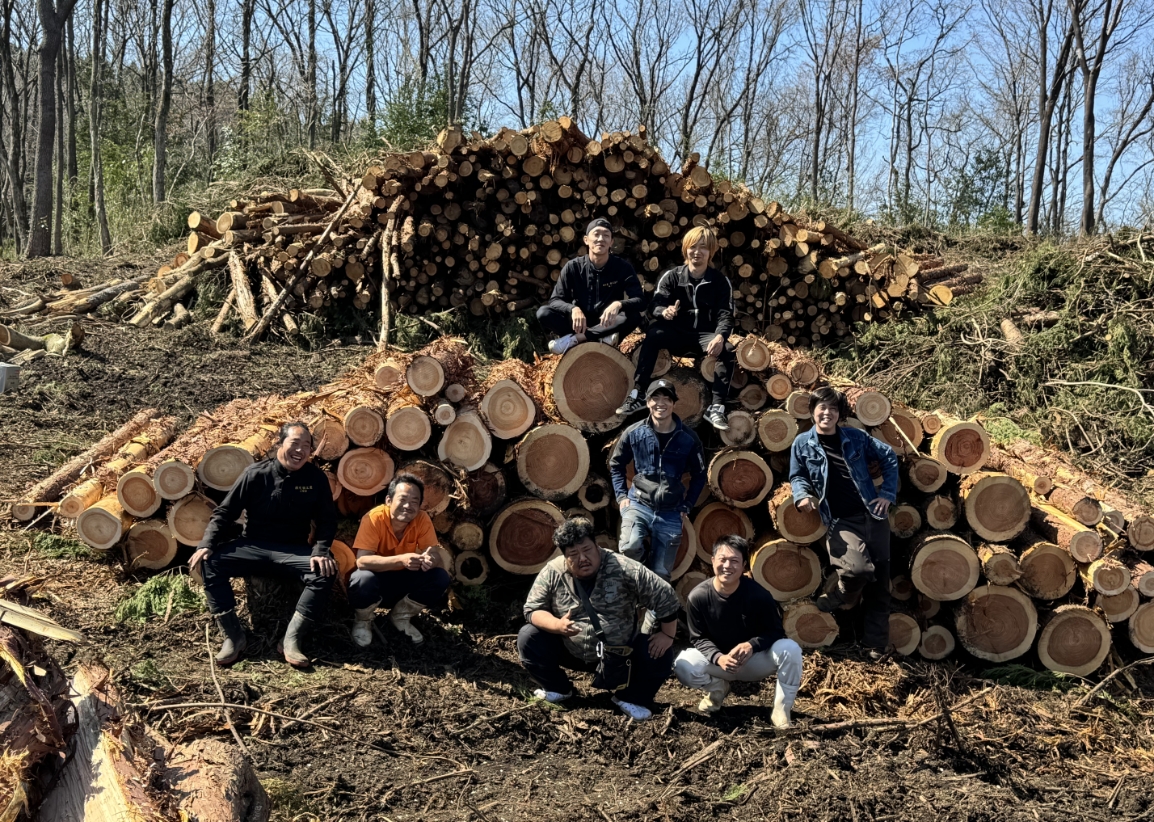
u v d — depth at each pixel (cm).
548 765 469
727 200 1093
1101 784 513
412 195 1101
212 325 1123
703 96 3416
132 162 2320
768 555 648
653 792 450
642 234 1128
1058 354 1046
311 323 1117
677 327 663
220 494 615
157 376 976
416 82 2056
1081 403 981
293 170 1750
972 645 644
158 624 553
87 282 1310
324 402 667
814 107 3891
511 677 560
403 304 1122
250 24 3133
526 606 526
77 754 310
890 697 572
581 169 1104
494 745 479
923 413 688
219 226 1222
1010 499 649
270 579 580
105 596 580
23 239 2333
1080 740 556
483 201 1101
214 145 3055
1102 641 638
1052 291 1133
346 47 3081
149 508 605
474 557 642
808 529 643
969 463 658
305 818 391
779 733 512
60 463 759
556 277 1130
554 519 648
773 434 652
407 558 554
